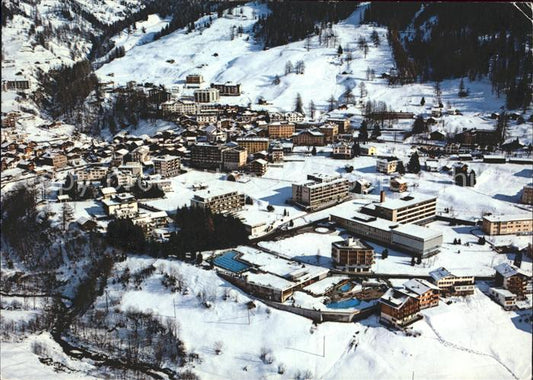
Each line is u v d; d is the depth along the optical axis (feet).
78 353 529.86
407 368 486.38
